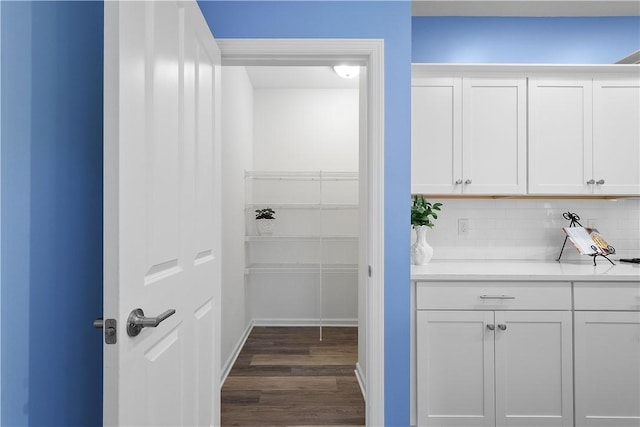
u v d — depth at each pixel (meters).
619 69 2.46
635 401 2.15
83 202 1.23
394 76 2.03
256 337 3.92
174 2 1.30
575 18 2.79
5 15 0.88
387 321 2.03
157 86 1.16
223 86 2.95
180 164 1.36
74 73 1.17
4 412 0.88
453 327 2.16
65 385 1.13
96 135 1.31
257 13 2.01
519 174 2.48
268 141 4.34
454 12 2.74
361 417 2.38
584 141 2.49
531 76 2.48
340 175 4.24
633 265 2.52
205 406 1.66
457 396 2.16
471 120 2.47
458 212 2.80
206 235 1.65
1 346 0.87
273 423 2.31
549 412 2.16
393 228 2.03
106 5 0.93
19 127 0.93
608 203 2.79
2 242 0.88
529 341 2.16
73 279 1.17
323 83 4.20
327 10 2.02
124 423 0.95
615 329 2.16
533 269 2.36
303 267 4.33
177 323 1.33
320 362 3.25
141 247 1.05
